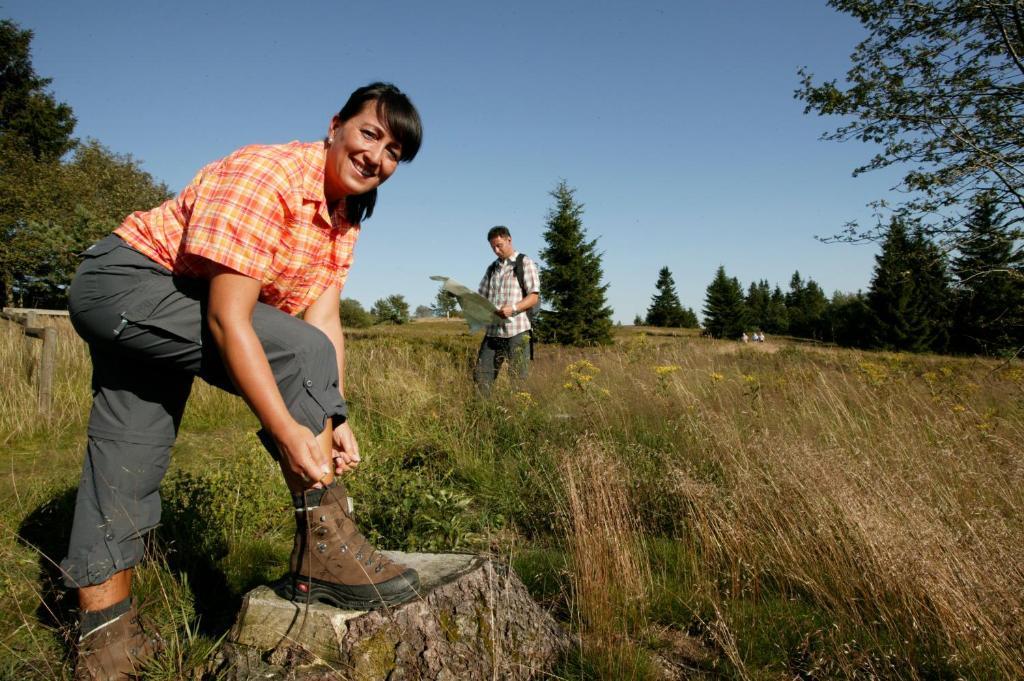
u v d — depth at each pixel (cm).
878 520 238
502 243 668
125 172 4088
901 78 903
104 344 163
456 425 505
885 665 192
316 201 166
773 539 260
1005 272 775
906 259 875
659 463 393
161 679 168
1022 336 789
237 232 147
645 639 218
